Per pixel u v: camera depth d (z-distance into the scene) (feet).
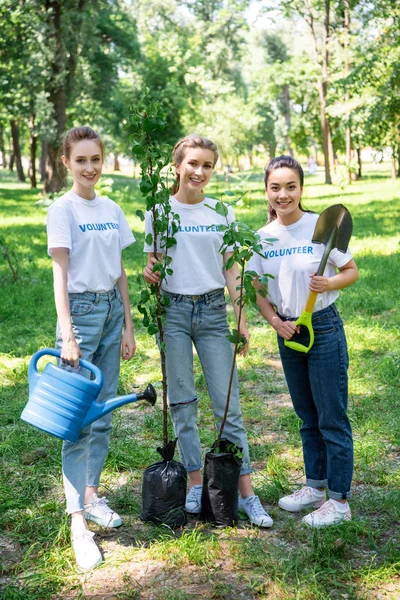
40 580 9.84
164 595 9.47
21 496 12.48
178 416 11.94
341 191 96.63
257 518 11.31
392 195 82.79
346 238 10.98
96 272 11.16
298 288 11.21
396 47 63.31
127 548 10.75
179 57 115.55
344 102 88.48
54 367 10.58
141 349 22.61
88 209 11.27
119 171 209.36
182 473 11.34
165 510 11.26
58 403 10.44
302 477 13.32
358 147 125.70
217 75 178.40
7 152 223.30
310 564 10.14
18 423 16.21
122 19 116.98
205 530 11.20
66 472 10.91
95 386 10.48
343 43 108.58
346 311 26.45
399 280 31.07
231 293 11.85
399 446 14.49
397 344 21.88
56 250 10.87
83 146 11.05
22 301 29.14
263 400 17.97
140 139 10.83
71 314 11.10
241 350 11.86
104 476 13.51
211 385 11.77
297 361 11.54
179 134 113.29
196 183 11.46
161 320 11.44
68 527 11.18
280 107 171.12
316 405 11.30
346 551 10.45
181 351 11.68
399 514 11.49
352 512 11.73
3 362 21.13
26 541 11.00
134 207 71.56
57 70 90.38
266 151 159.33
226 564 10.22
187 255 11.51
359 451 14.02
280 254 11.35
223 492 11.16
